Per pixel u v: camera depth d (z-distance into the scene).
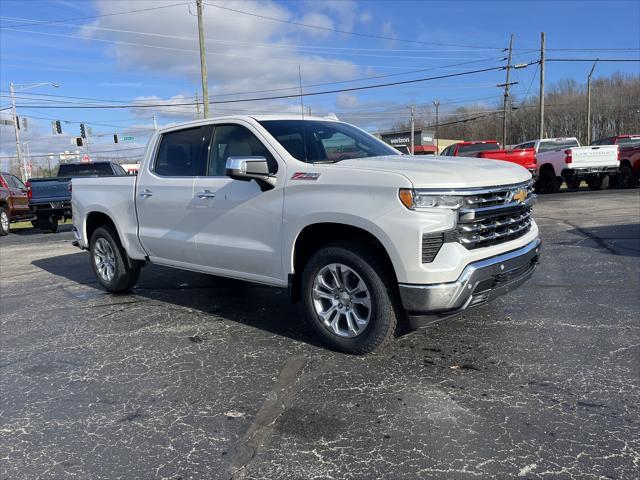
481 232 3.74
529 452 2.69
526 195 4.12
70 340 4.70
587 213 11.80
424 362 3.86
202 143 5.00
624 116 73.50
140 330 4.89
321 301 4.16
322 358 4.01
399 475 2.54
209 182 4.78
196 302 5.77
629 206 12.73
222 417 3.19
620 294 5.41
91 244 6.45
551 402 3.20
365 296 3.89
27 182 14.80
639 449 2.69
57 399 3.52
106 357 4.25
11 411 3.37
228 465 2.69
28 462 2.79
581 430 2.88
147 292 6.31
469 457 2.67
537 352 3.96
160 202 5.29
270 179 4.23
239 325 4.90
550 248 8.00
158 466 2.71
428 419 3.05
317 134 4.70
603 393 3.29
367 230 3.66
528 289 5.71
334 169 3.91
